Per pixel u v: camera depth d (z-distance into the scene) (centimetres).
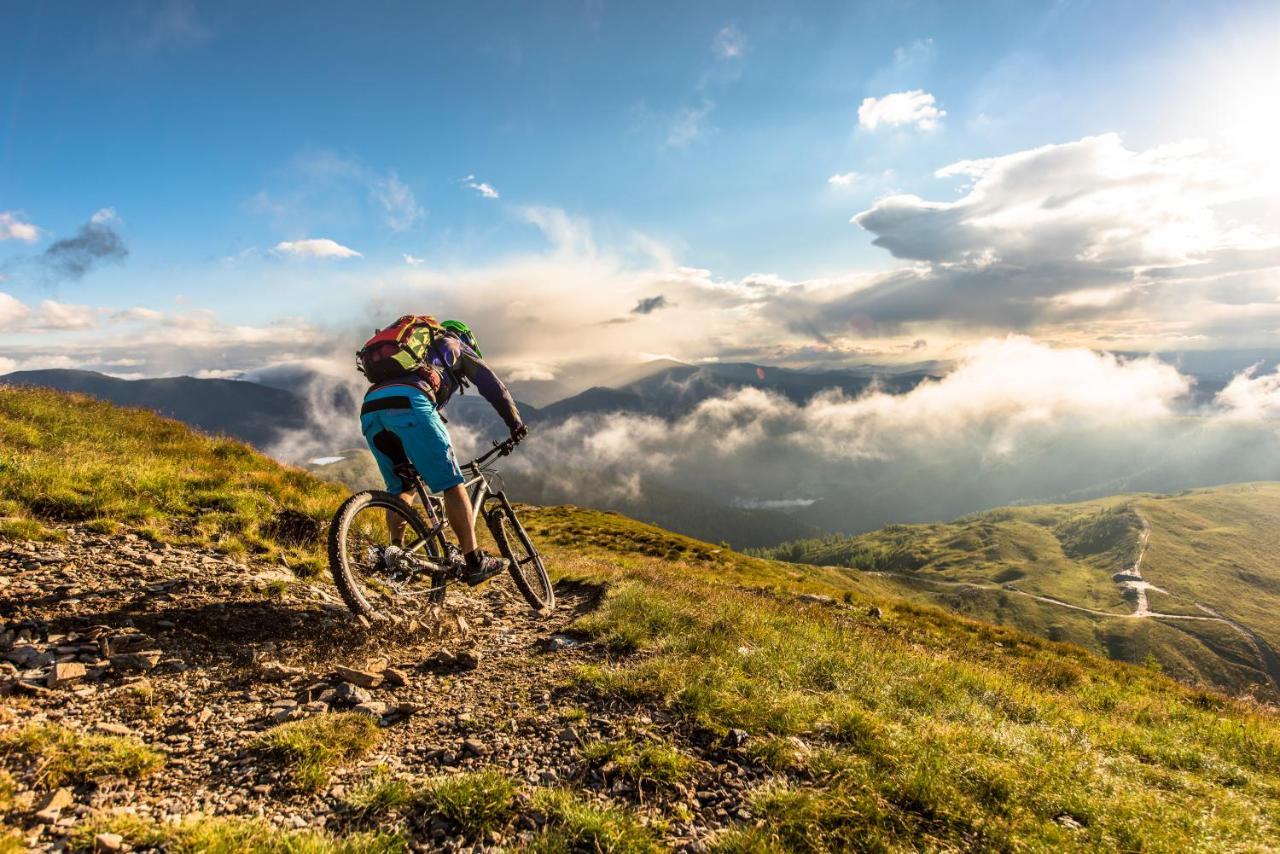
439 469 516
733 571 6194
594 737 469
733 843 366
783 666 707
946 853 385
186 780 380
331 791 381
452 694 546
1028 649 2784
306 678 539
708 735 490
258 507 952
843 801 411
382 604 754
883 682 749
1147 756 784
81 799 343
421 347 529
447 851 339
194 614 605
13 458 885
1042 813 448
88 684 475
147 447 1453
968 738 556
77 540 718
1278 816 561
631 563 2386
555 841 346
